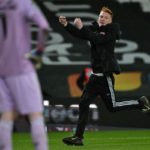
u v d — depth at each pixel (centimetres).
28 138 3803
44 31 1652
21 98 1702
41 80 4678
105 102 2891
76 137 2870
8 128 1727
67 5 4912
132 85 4681
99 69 2797
